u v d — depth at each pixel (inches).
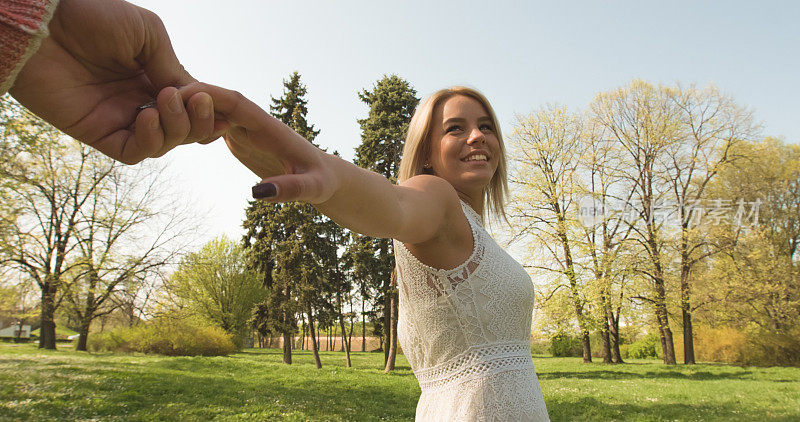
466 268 41.4
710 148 877.8
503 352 43.1
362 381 563.2
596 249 824.9
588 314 802.8
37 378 393.1
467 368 42.4
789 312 888.3
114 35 19.8
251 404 352.2
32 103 19.8
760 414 345.4
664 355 970.1
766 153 933.2
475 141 50.6
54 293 777.6
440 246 39.9
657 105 874.1
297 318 948.6
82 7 18.9
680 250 837.2
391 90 885.8
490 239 45.8
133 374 467.8
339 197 23.1
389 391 484.7
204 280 1434.5
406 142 55.9
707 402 409.1
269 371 648.4
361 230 27.4
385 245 849.5
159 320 857.5
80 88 20.5
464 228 40.6
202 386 419.8
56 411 279.1
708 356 1066.7
